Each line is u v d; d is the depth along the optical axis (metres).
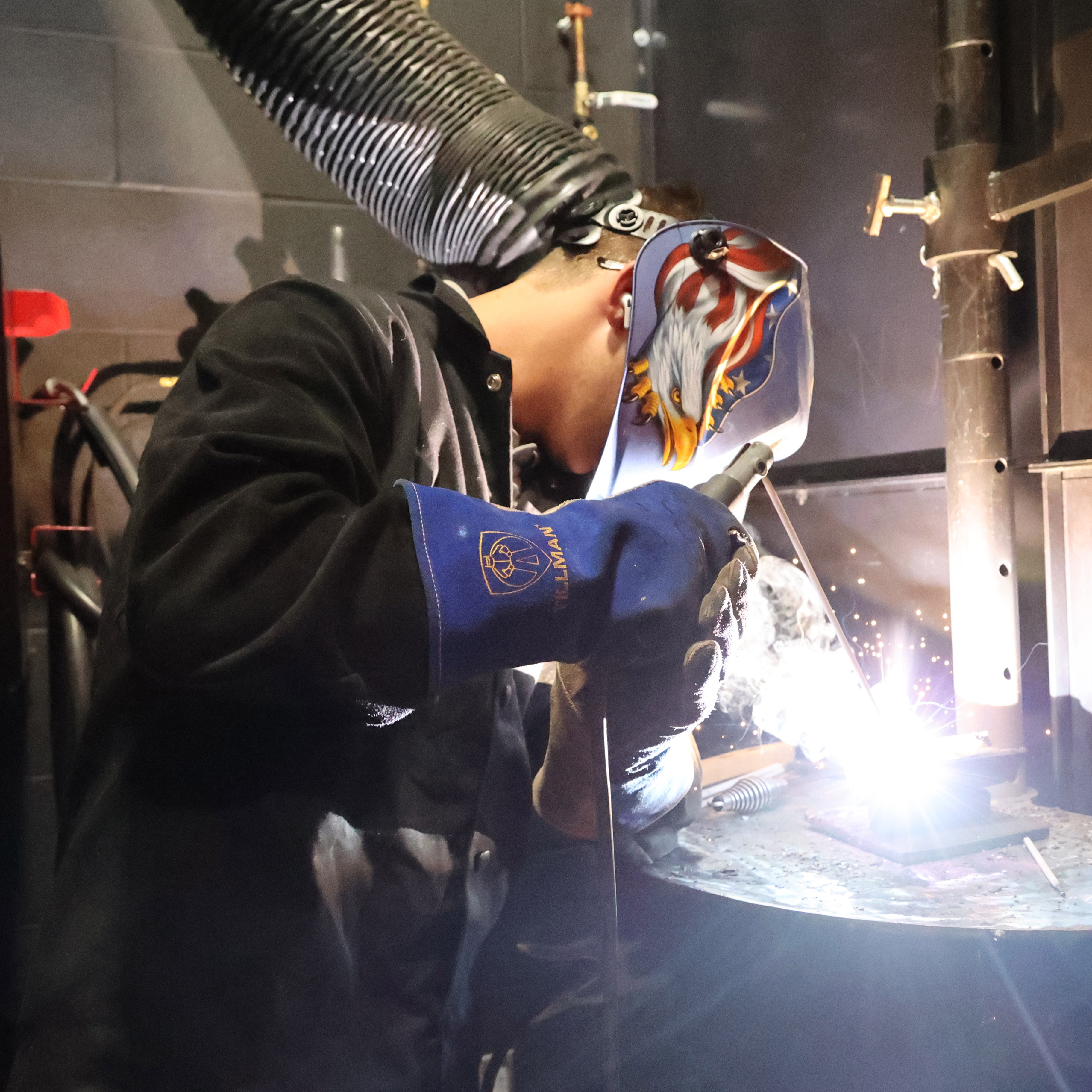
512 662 0.57
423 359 0.78
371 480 0.66
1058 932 0.68
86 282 1.45
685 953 1.00
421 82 1.10
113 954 0.65
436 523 0.57
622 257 0.85
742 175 1.56
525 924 1.16
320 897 0.68
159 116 1.48
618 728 0.69
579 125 1.57
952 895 0.78
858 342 1.35
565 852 1.16
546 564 0.57
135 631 0.56
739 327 0.81
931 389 1.21
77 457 1.38
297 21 1.11
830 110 1.37
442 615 0.54
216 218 1.52
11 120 1.41
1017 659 1.02
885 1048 0.78
